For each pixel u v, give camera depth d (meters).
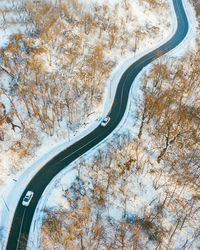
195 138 54.59
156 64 75.69
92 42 76.38
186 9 109.75
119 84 69.56
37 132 53.03
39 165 48.62
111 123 58.59
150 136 56.41
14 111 52.16
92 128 57.34
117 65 76.12
